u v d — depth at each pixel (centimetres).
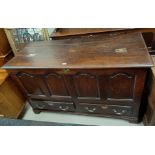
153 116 141
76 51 160
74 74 146
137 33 168
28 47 192
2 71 196
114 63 129
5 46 231
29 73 161
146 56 129
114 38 169
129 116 167
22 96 217
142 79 131
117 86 144
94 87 152
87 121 189
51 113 210
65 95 172
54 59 155
